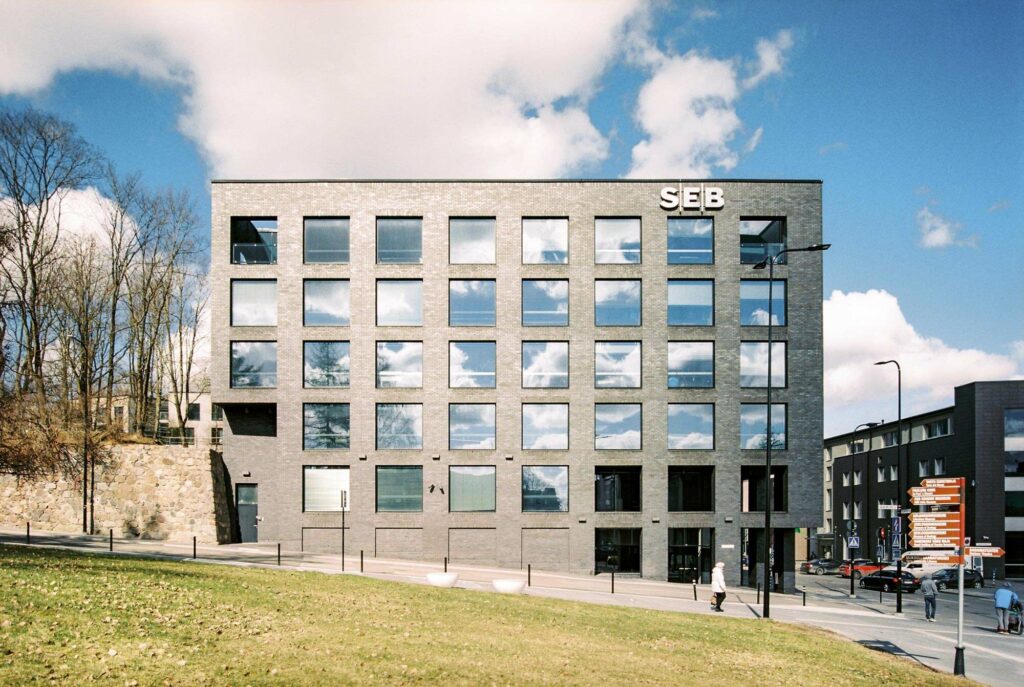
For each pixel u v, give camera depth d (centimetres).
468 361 4197
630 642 1964
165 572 2178
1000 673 2122
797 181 4269
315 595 2097
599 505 4178
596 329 4200
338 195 4266
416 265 4231
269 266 4219
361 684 1271
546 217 4284
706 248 4278
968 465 6156
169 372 5609
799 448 4147
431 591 2481
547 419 4172
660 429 4153
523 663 1573
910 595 4622
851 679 1800
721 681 1639
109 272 5069
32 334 4519
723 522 4103
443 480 4103
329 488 4119
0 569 1808
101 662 1202
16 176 4388
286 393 4138
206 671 1231
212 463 4147
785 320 4225
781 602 3441
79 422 4147
